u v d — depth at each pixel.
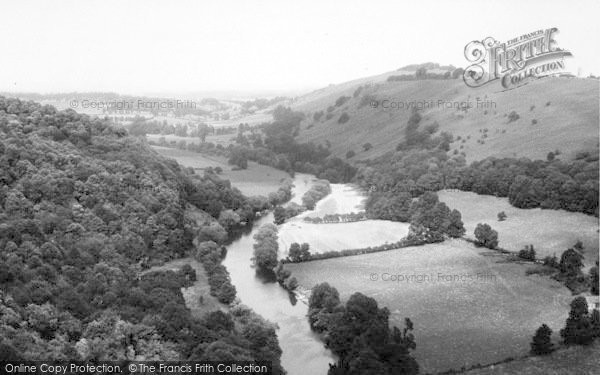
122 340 93.44
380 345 93.19
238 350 93.38
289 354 108.00
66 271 111.38
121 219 145.38
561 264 136.75
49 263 111.56
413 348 99.44
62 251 118.31
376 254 161.88
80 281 110.94
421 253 160.25
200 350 93.75
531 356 98.69
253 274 154.75
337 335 105.31
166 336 97.62
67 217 133.50
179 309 103.69
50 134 162.75
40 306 95.19
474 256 154.25
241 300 134.12
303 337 115.06
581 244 147.88
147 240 146.00
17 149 142.25
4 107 168.62
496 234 159.38
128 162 168.00
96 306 103.62
